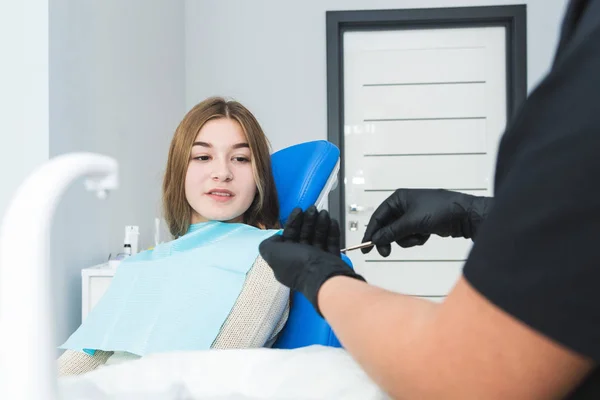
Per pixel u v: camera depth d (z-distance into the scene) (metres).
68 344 1.06
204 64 3.53
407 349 0.35
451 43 3.58
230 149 1.19
